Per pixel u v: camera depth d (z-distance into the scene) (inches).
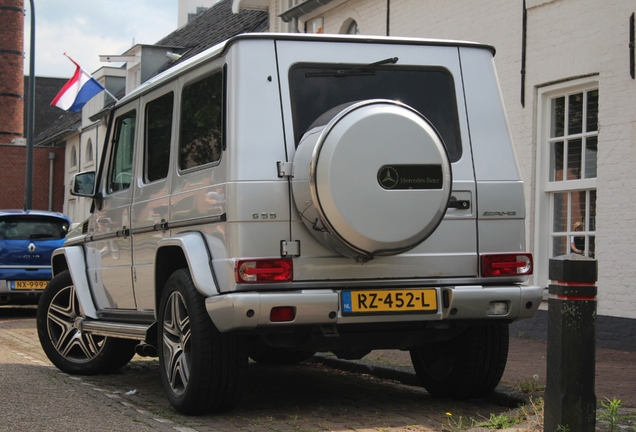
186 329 228.1
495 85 241.4
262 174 213.6
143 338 253.6
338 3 650.2
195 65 238.8
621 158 386.6
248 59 219.3
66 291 327.0
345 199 201.5
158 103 265.0
